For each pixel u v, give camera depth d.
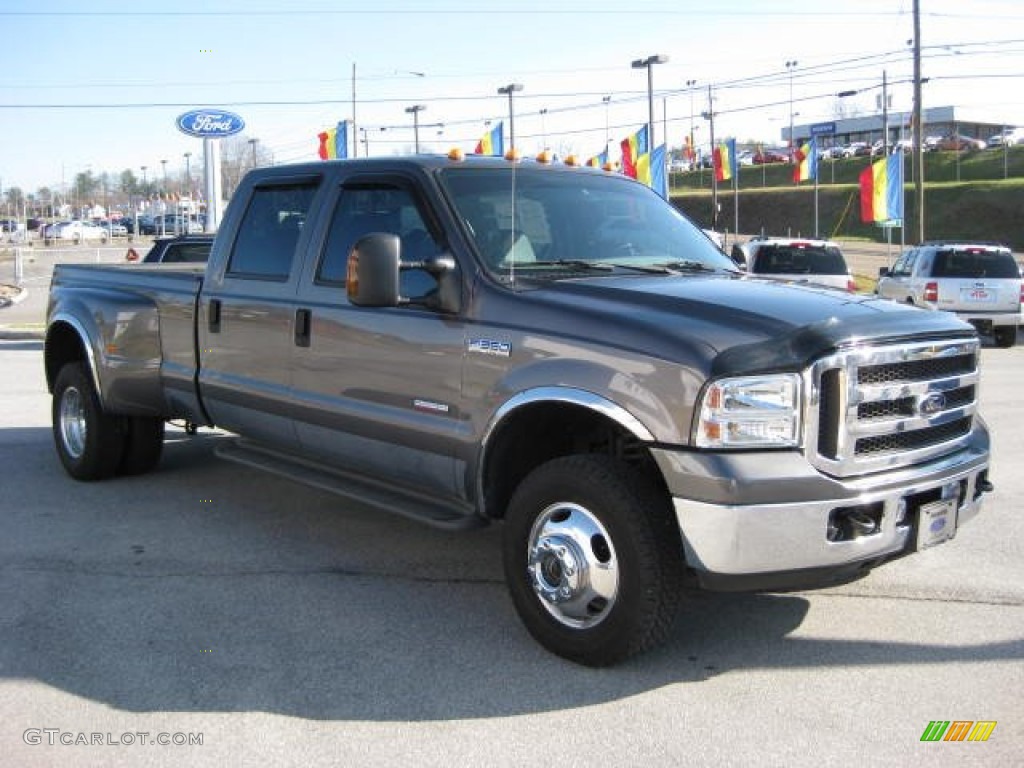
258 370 5.88
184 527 6.36
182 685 4.12
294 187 5.86
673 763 3.52
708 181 81.69
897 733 3.72
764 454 3.85
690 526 3.88
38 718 3.85
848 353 3.92
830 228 62.75
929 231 54.38
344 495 5.26
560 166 5.68
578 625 4.26
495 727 3.78
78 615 4.88
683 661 4.35
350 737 3.71
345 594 5.19
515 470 4.73
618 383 4.05
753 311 4.13
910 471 4.16
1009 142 72.81
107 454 7.31
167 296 6.63
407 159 5.23
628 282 4.66
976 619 4.82
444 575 5.49
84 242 73.00
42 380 12.90
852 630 4.70
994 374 14.09
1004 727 3.76
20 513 6.65
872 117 91.12
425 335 4.81
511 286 4.60
